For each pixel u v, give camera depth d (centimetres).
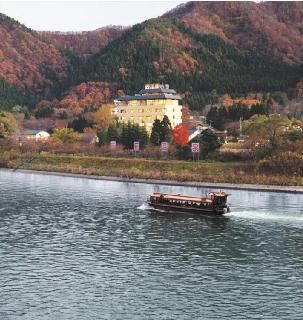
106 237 6309
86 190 10850
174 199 8225
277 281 4591
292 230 6712
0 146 18962
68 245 5872
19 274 4744
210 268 4994
